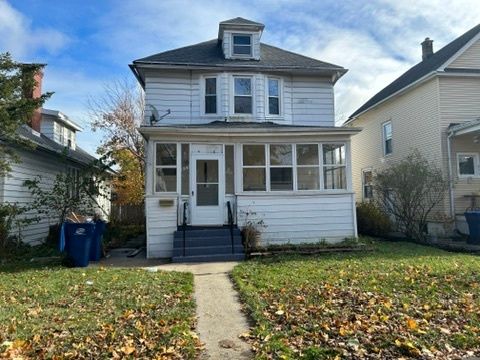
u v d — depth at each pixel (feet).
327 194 40.16
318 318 16.57
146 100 46.50
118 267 31.32
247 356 13.26
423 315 16.84
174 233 36.63
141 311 17.83
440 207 50.06
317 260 31.50
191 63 46.26
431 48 67.67
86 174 46.83
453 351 13.55
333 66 48.67
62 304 19.27
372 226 50.26
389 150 65.46
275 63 48.70
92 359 12.80
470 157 51.62
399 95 60.54
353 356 13.00
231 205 40.16
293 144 40.78
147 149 39.19
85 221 35.17
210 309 18.78
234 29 49.55
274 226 39.40
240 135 39.68
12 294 21.36
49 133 67.26
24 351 13.29
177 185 39.04
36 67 36.73
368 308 17.83
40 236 47.34
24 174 43.93
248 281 24.18
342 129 39.86
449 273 24.97
